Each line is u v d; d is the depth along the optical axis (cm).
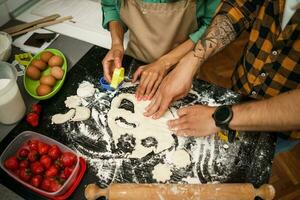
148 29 93
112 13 103
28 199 70
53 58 95
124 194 64
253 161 75
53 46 105
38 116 84
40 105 87
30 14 117
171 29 92
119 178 73
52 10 118
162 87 86
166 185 66
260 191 65
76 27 111
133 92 89
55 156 74
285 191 134
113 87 89
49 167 73
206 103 86
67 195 70
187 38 101
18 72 97
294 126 63
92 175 73
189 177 73
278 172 140
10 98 78
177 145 78
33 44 105
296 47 74
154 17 89
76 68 95
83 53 102
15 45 105
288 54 76
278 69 80
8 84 77
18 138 77
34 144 76
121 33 103
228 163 75
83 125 83
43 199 70
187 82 84
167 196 64
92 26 112
